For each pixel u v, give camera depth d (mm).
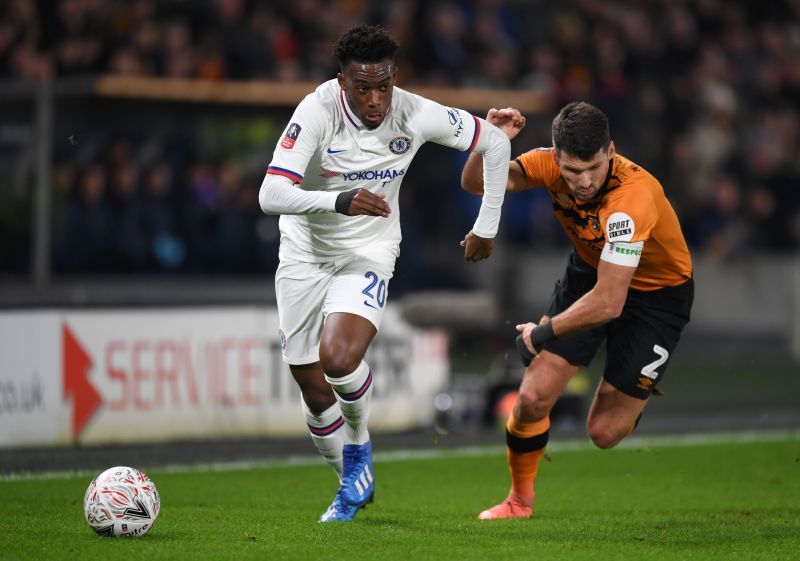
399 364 37094
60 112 42625
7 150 44250
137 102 40969
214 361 33844
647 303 20828
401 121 19062
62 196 47906
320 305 19891
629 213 18906
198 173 49906
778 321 61188
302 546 17422
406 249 54188
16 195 47219
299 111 18672
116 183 48406
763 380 51469
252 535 18422
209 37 51000
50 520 20094
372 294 19375
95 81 39656
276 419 34812
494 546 17828
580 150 18281
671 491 26406
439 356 38344
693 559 17062
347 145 18922
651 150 64000
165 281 48344
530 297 60375
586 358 20859
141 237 48562
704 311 62031
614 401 20969
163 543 17562
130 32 51406
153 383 32812
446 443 34719
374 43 18062
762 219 66188
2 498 23266
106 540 17797
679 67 69812
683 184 64250
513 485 21844
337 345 18734
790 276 60688
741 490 26562
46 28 52406
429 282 57469
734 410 42875
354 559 16500
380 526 19719
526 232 61406
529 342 19078
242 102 41625
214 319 33844
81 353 31688
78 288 43938
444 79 57250
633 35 68562
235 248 50031
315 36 55000
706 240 63406
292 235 20031
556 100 59500
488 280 59188
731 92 70438
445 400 38031
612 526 20422
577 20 67250
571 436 36594
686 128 66000
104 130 49469
